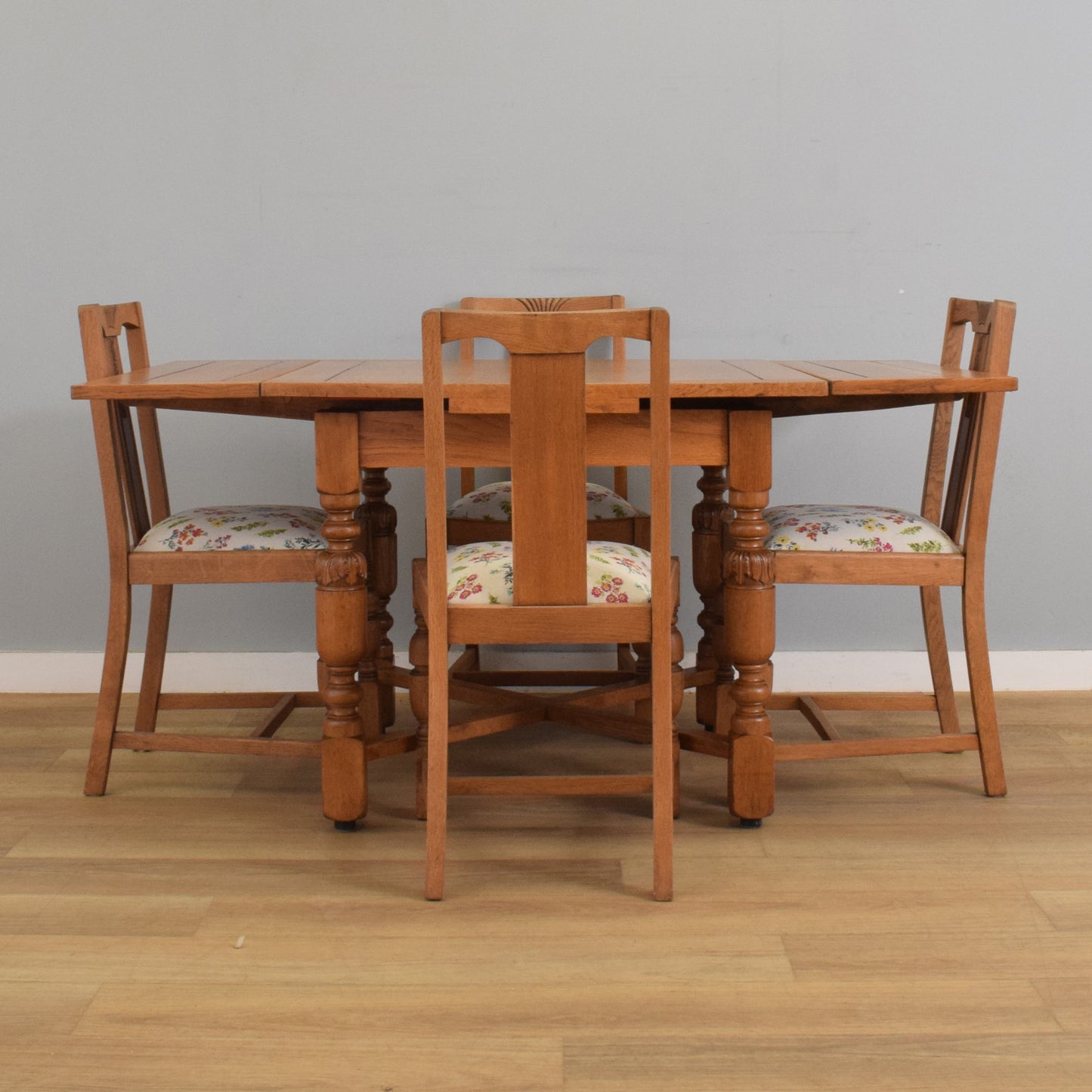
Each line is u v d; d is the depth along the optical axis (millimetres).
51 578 2828
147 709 2412
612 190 2719
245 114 2688
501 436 1894
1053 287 2732
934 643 2418
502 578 1748
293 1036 1403
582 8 2666
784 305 2754
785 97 2688
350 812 2006
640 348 2768
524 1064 1346
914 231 2723
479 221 2729
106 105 2680
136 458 2270
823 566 2033
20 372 2752
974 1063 1346
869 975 1536
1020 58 2672
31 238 2715
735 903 1739
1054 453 2781
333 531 1943
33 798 2174
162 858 1906
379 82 2684
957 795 2184
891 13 2662
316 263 2736
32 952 1600
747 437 1928
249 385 1847
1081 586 2826
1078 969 1550
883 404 2131
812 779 2277
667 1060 1354
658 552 1680
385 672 2451
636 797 2180
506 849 1941
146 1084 1310
